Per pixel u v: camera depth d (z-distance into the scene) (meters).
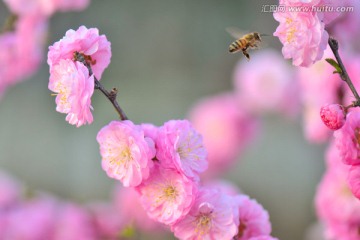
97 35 0.87
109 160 0.88
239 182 2.30
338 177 1.07
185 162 0.87
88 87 0.86
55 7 1.33
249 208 0.91
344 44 1.06
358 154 0.88
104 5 2.46
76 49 0.87
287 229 2.23
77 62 0.87
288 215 2.24
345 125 0.87
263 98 1.54
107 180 2.46
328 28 0.98
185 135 0.88
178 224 0.88
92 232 1.34
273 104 1.54
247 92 1.56
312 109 1.12
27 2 1.34
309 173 2.23
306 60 0.87
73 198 2.45
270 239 0.90
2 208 1.36
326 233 1.10
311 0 0.86
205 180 1.60
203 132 1.61
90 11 2.43
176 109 2.49
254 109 1.58
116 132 0.87
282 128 2.29
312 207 2.22
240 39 0.94
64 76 0.87
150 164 0.87
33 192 1.40
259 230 0.91
